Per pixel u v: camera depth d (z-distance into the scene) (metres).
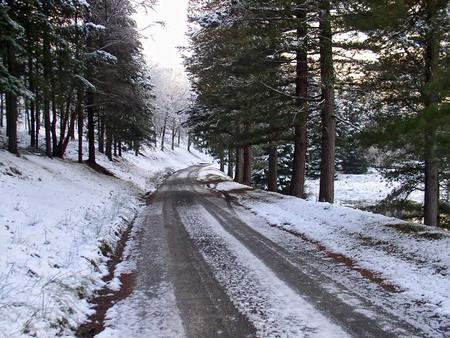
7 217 8.76
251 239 10.95
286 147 32.56
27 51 15.98
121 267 8.33
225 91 20.23
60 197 12.98
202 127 27.70
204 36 19.14
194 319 5.64
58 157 23.66
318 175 38.72
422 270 7.57
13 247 7.07
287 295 6.56
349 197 30.97
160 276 7.68
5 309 4.85
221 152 31.78
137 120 30.64
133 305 6.21
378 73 12.53
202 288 6.93
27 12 15.77
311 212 13.77
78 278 6.72
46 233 8.59
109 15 24.67
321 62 14.91
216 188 27.16
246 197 20.39
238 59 17.02
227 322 5.52
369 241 9.84
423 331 5.25
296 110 16.42
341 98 16.66
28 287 5.72
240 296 6.52
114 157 40.41
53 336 4.85
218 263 8.52
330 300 6.34
